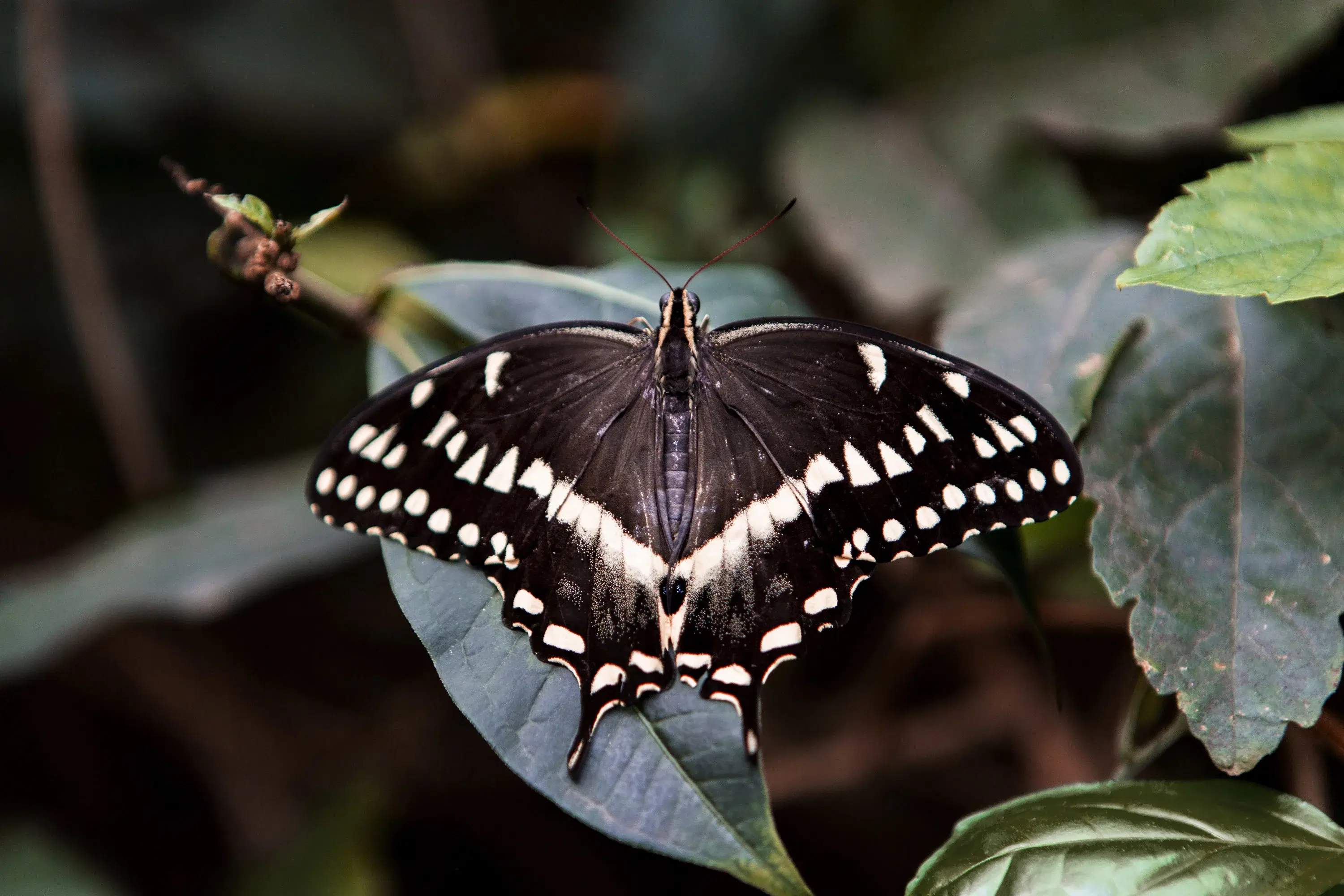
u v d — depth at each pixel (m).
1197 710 0.77
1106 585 0.77
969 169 0.85
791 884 0.76
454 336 0.81
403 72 0.97
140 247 0.93
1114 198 0.84
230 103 0.93
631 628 0.78
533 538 0.79
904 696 0.87
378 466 0.78
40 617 0.85
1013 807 0.77
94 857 0.92
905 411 0.79
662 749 0.77
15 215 0.92
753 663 0.78
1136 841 0.76
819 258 0.87
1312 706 0.76
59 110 0.89
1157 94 0.83
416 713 0.91
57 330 0.93
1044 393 0.79
